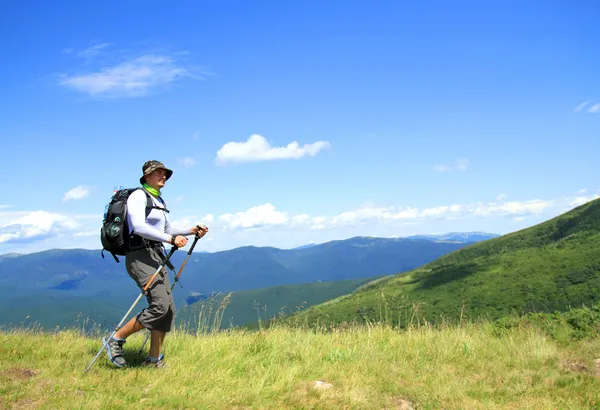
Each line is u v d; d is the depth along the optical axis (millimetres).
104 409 4398
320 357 6898
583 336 8008
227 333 8500
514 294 144625
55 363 5973
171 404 4609
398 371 6219
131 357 6512
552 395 5387
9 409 4352
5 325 8461
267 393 5074
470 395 5418
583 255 160625
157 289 5988
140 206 6008
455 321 9328
